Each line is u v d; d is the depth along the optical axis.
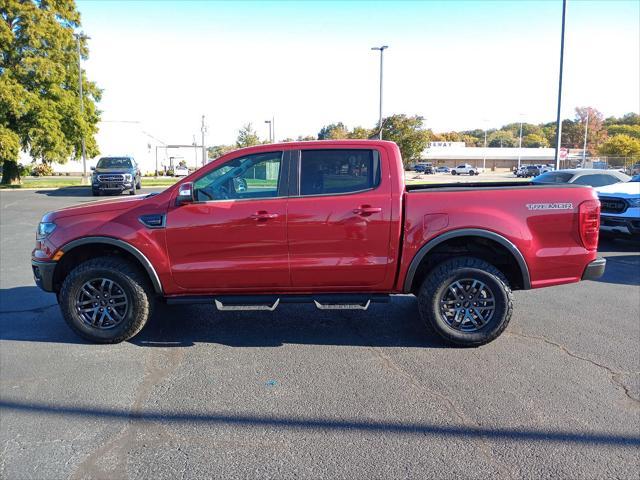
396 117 33.62
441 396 3.86
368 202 4.73
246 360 4.61
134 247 4.79
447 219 4.68
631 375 4.21
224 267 4.80
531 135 142.38
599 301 6.51
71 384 4.12
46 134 31.09
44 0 31.80
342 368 4.41
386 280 4.84
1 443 3.27
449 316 4.85
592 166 46.75
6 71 30.06
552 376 4.20
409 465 2.99
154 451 3.17
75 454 3.14
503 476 2.88
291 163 4.86
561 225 4.72
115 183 25.19
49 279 4.97
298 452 3.14
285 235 4.75
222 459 3.08
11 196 25.11
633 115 125.06
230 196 4.89
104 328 4.96
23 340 5.15
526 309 6.15
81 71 35.41
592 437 3.27
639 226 9.76
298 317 5.91
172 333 5.36
